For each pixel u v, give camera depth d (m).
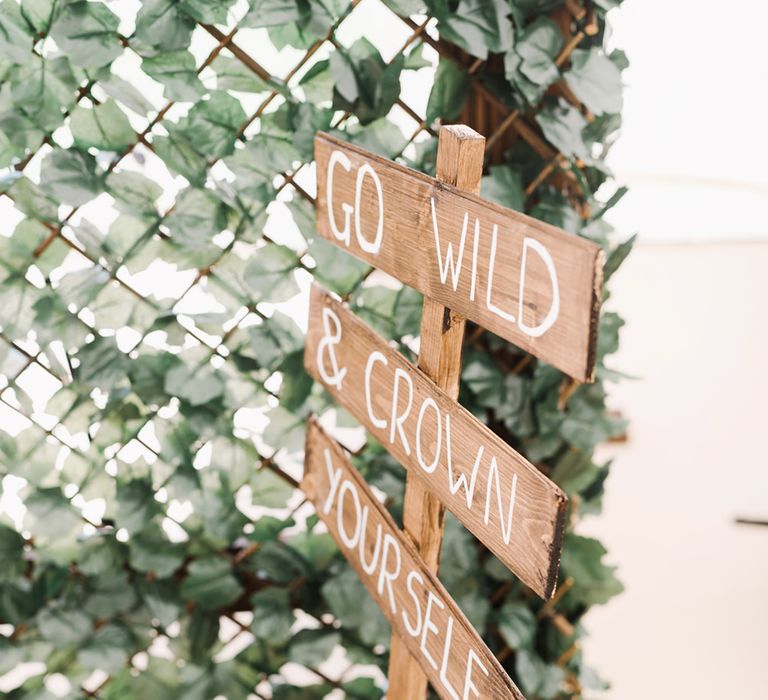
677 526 3.23
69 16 1.37
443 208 0.98
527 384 1.65
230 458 1.67
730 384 4.29
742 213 6.29
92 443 1.62
